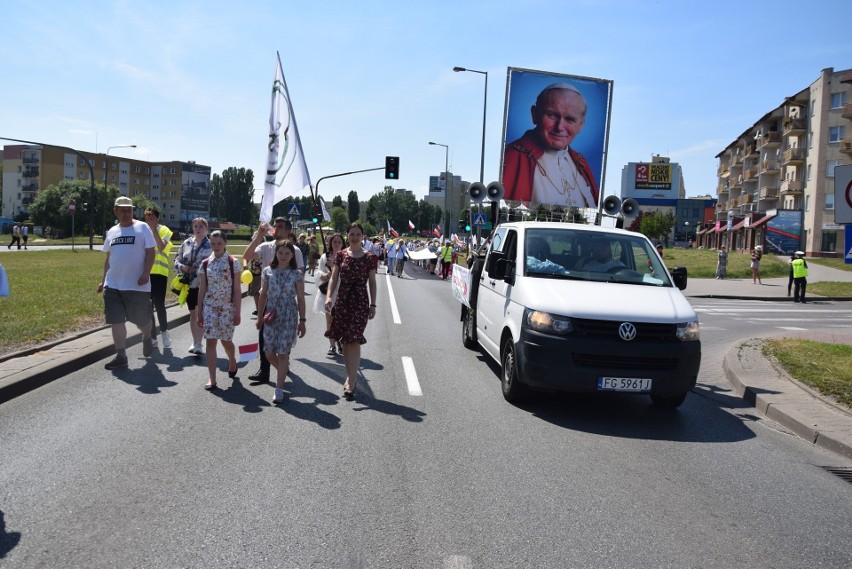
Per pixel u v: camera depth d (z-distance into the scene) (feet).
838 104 179.73
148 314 26.50
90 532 11.89
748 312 66.33
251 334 35.91
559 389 20.81
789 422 21.18
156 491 13.83
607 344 20.63
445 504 13.74
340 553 11.37
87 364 25.98
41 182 389.60
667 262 139.74
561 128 58.29
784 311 67.97
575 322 20.90
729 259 143.23
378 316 47.70
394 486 14.61
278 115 33.40
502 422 20.40
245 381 24.32
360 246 22.65
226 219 475.31
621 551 11.93
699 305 73.97
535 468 16.28
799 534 13.04
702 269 125.59
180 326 38.06
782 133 212.64
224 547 11.44
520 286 23.59
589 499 14.38
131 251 25.40
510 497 14.29
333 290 22.80
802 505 14.62
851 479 16.62
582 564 11.35
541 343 20.89
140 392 22.11
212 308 22.81
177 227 435.53
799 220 187.11
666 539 12.53
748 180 249.55
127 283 25.40
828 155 181.68
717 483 15.84
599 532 12.70
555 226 26.86
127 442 16.93
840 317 62.18
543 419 21.03
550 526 12.87
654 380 20.76
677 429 20.74
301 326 22.17
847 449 18.34
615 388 20.70
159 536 11.79
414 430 19.03
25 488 13.80
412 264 167.43
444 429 19.29
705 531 12.99
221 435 17.78
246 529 12.17
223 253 22.97
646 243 26.40
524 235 26.23
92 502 13.19
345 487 14.40
